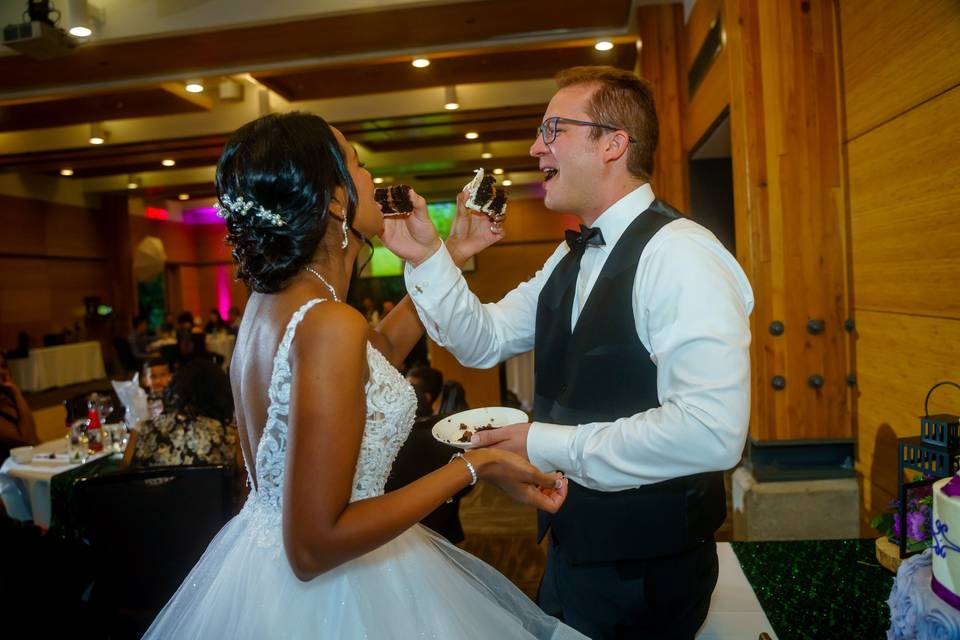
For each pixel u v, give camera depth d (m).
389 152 10.11
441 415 2.50
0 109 6.74
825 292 2.79
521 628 1.21
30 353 10.09
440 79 6.51
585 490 1.39
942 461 1.68
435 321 1.53
